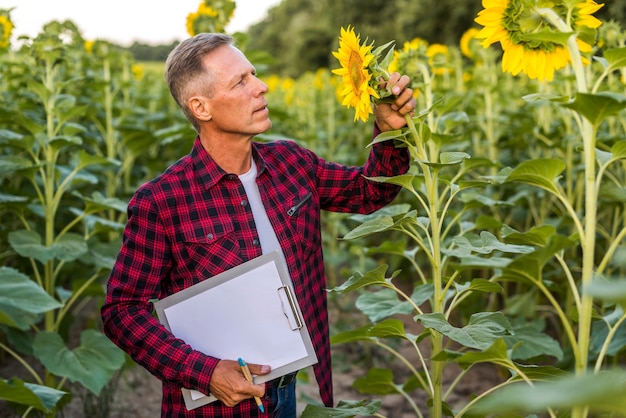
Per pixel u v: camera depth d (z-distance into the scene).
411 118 2.01
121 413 3.72
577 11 1.71
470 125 4.70
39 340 3.02
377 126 2.14
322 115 7.69
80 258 3.57
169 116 6.08
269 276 1.94
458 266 2.43
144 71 8.85
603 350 1.75
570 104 1.54
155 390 4.10
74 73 5.37
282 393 2.14
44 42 3.91
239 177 2.09
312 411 2.09
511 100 5.84
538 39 1.65
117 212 5.07
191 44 2.00
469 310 4.40
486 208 4.87
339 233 5.78
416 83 2.88
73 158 4.40
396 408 3.84
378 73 1.91
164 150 6.05
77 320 5.05
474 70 5.06
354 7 27.14
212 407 2.03
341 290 2.09
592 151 1.65
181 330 1.99
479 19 1.76
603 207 4.41
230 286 1.95
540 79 1.81
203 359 1.91
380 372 2.64
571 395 0.71
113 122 5.08
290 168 2.19
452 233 4.58
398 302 2.62
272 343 1.96
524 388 0.78
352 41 1.90
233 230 2.02
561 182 4.50
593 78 3.88
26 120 3.57
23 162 3.54
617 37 3.05
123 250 2.01
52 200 3.58
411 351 4.61
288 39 36.34
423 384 2.55
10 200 3.39
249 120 1.98
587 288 0.85
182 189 2.01
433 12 21.27
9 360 4.39
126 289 1.99
